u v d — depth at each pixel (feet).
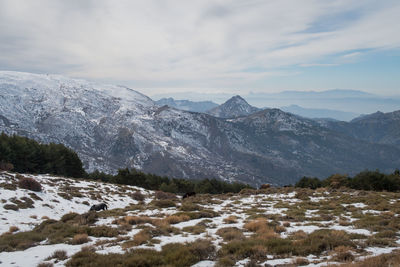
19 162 217.97
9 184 104.12
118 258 34.40
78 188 132.36
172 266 31.91
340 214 71.77
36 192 105.60
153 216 75.15
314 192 133.08
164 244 43.24
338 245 38.73
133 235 49.24
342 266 28.14
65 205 101.71
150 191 182.29
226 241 44.52
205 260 35.24
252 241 40.86
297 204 93.35
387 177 171.12
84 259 34.12
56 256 38.27
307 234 47.14
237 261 33.96
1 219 71.77
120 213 79.41
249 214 75.92
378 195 105.40
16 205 86.07
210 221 64.49
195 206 85.05
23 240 48.78
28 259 37.86
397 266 26.37
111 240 46.55
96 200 117.91
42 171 236.43
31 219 77.36
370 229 50.67
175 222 64.28
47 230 56.80
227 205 98.17
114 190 152.87
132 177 268.41
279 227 53.06
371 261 28.60
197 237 48.03
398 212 69.51
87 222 65.98
